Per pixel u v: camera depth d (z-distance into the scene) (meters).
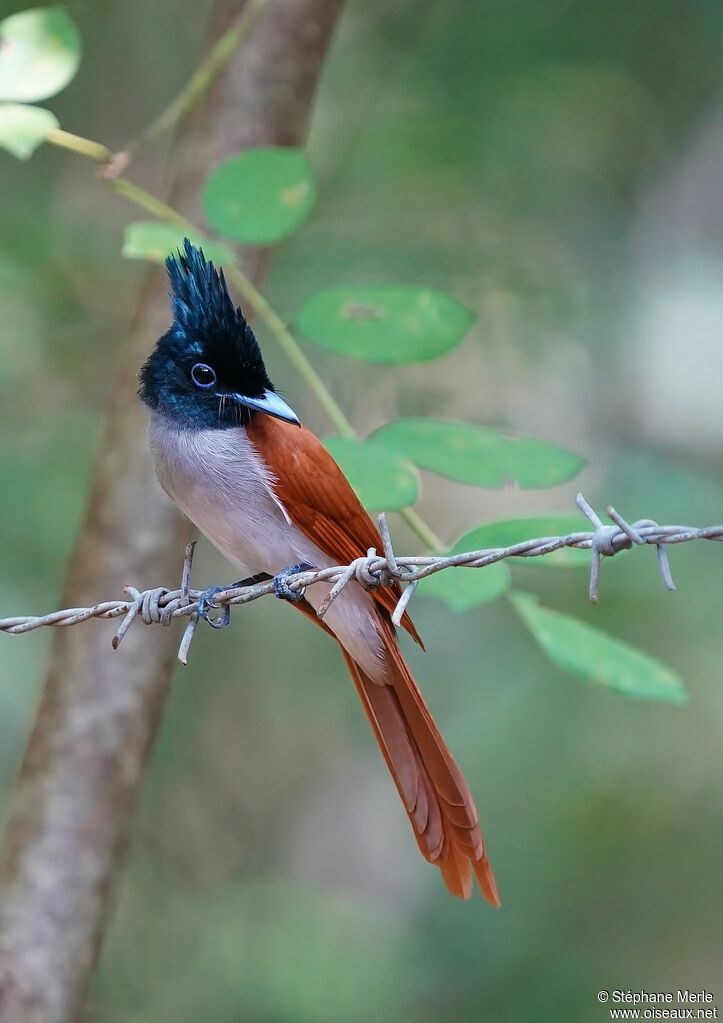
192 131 9.63
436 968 11.74
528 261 11.75
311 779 13.59
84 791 8.94
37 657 11.19
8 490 11.04
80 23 11.53
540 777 11.88
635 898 11.87
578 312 11.91
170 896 11.98
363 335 7.22
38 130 7.62
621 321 12.13
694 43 11.43
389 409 11.43
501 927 11.81
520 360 11.76
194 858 12.28
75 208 11.90
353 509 7.53
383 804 14.30
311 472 7.44
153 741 9.28
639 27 11.38
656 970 11.66
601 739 11.88
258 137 9.54
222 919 11.87
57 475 11.27
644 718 11.83
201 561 12.73
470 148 11.38
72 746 8.98
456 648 12.26
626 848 11.81
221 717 12.62
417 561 5.98
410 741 7.28
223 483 7.45
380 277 11.23
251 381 7.52
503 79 11.34
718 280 12.63
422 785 7.21
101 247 11.67
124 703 9.03
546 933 11.81
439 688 12.18
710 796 11.70
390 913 13.02
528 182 11.68
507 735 11.91
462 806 7.10
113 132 11.95
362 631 7.39
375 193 11.48
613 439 12.34
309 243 11.39
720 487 11.70
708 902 11.75
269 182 7.62
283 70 9.61
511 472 6.94
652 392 12.41
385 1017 11.27
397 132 11.32
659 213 12.68
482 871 7.02
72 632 9.12
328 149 11.48
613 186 12.07
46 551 11.00
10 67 7.81
